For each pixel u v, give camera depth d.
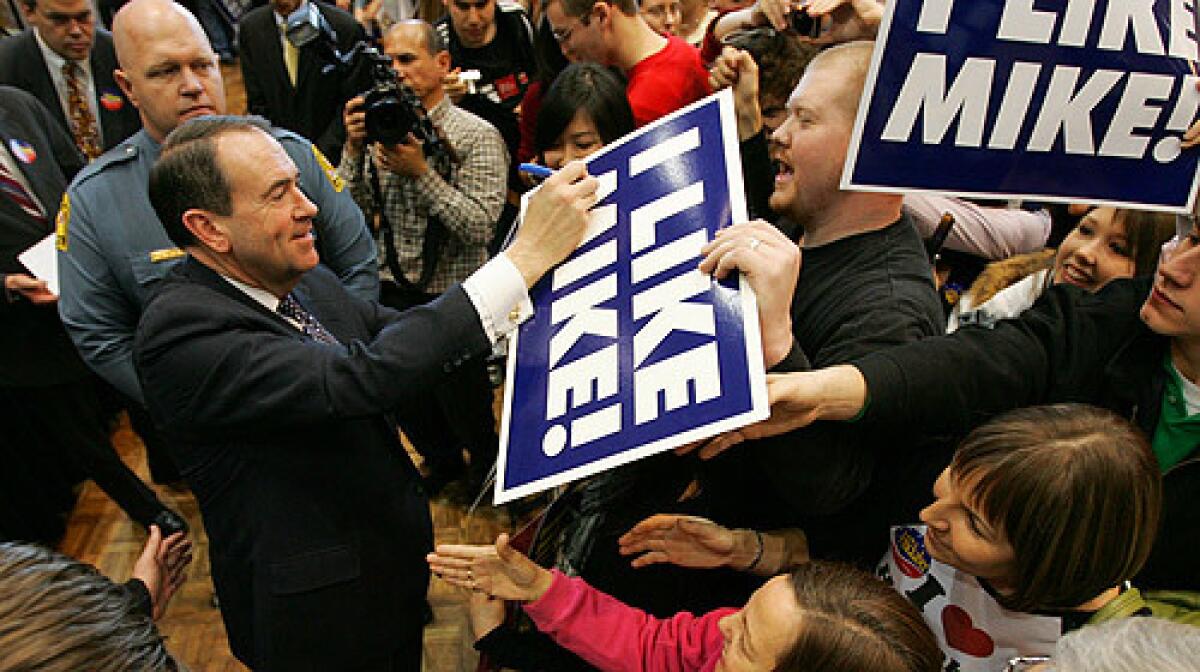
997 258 1.61
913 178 0.88
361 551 1.20
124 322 1.58
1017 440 0.72
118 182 1.51
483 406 2.21
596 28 1.90
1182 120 0.88
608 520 1.10
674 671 0.93
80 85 2.36
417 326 0.99
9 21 2.96
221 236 1.08
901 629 0.72
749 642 0.76
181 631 2.00
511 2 2.95
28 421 2.18
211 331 1.06
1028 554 0.72
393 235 2.09
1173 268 0.82
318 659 1.21
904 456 0.94
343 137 2.78
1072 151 0.88
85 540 2.29
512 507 2.20
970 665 0.86
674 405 0.73
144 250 1.51
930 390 0.81
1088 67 0.85
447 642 1.96
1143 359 0.91
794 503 0.89
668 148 0.93
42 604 0.53
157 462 2.34
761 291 0.74
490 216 2.04
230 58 5.76
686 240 0.84
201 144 1.04
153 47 1.44
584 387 0.82
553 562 1.15
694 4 2.83
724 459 1.03
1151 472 0.71
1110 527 0.70
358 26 3.01
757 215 1.39
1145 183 0.90
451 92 2.36
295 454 1.13
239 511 1.16
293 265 1.12
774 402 0.73
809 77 0.97
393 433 1.29
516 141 2.68
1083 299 0.96
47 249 1.88
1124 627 0.52
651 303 0.82
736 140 0.87
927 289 0.94
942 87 0.85
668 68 1.90
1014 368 0.87
